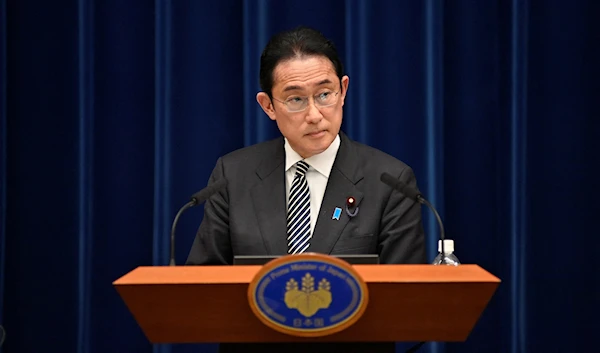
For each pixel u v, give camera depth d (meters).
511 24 11.57
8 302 11.99
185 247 11.73
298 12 11.73
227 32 11.85
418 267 5.24
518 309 11.43
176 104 11.70
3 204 11.73
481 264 11.54
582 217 11.48
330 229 7.11
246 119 11.41
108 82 12.02
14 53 12.00
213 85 11.80
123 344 12.01
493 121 11.58
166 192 11.56
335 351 5.66
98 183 12.02
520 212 11.40
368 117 11.52
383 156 7.75
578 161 11.47
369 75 11.52
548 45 11.52
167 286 4.89
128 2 12.05
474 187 11.58
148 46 12.08
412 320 5.06
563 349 11.52
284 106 7.17
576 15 11.47
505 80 11.74
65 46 11.95
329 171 7.55
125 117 12.03
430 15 11.27
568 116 11.48
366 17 11.48
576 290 11.49
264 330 5.12
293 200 7.43
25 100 11.97
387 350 5.68
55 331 11.92
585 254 11.48
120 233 12.02
